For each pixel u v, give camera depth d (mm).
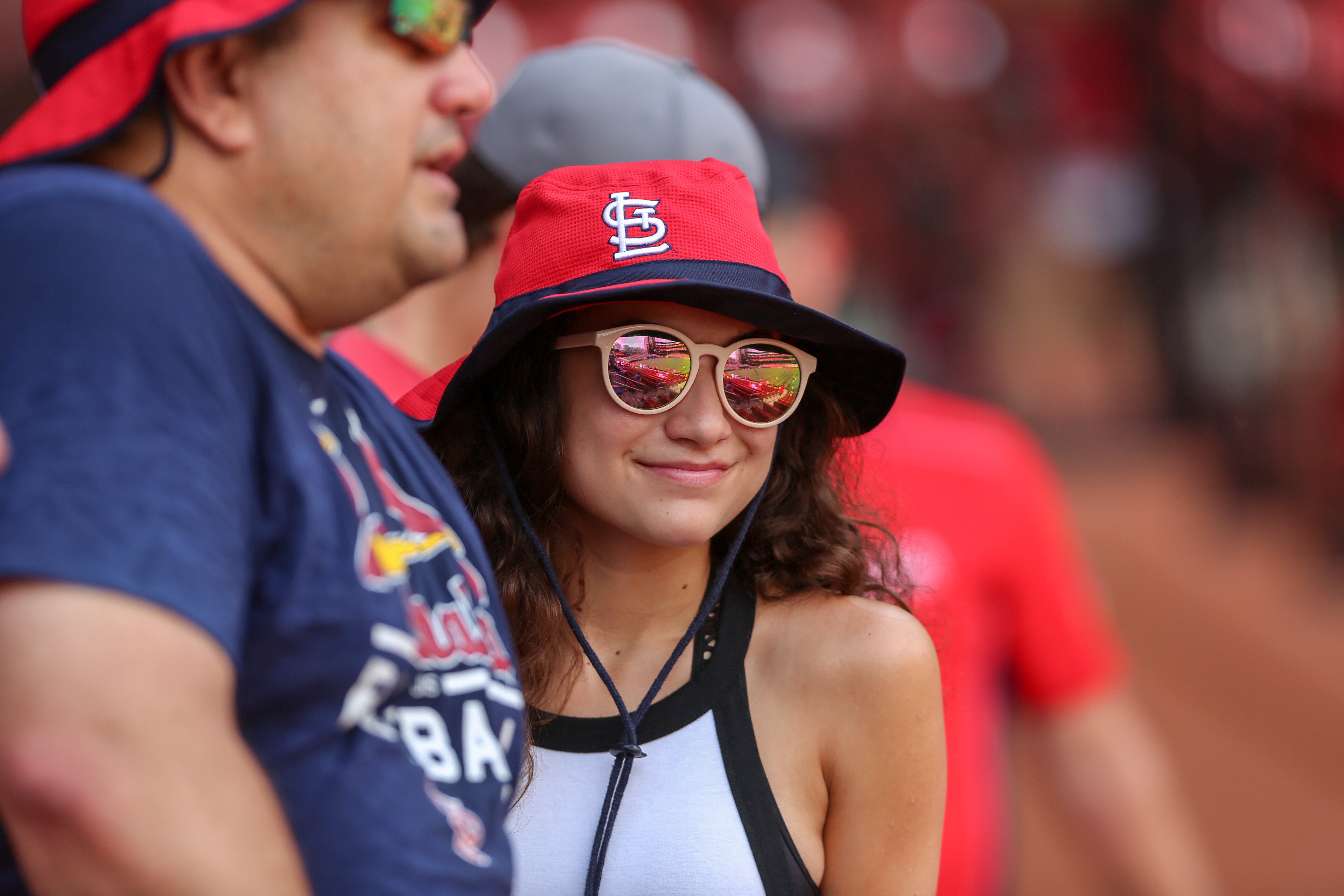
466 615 4586
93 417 3408
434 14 4180
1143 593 26172
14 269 3594
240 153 4066
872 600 6215
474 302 8453
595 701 6004
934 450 9992
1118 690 10688
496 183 8094
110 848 3166
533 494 6066
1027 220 46594
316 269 4238
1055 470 33000
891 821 5902
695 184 5840
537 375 5891
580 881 5648
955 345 43375
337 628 3912
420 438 5230
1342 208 28984
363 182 4145
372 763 3979
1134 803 10492
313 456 4062
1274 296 29109
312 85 4039
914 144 45031
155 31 3830
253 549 3848
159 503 3395
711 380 5637
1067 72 45531
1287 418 28609
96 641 3197
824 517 6277
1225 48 29562
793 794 5805
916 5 44469
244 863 3348
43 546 3229
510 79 8594
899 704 5828
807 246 10766
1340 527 27516
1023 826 19250
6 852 3652
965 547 9844
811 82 43062
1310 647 24656
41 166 4004
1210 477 29984
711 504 5695
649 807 5664
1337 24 29125
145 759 3207
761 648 6020
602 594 6121
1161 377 33406
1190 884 10469
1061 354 46938
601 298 5426
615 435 5656
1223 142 29734
